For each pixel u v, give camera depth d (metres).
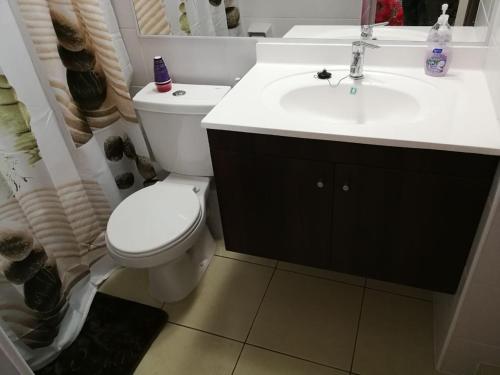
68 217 1.60
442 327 1.37
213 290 1.72
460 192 1.06
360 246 1.31
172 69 1.71
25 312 1.40
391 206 1.17
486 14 1.23
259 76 1.44
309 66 1.48
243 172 1.28
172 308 1.66
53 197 1.49
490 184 1.02
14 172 1.32
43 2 1.31
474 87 1.22
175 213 1.50
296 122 1.15
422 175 1.07
